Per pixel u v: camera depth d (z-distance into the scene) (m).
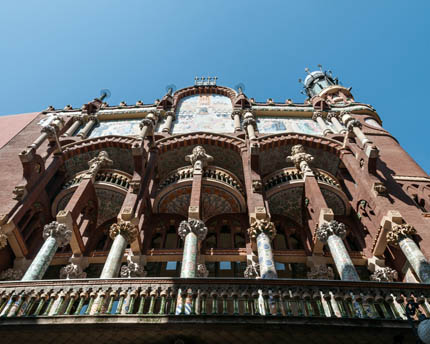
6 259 15.73
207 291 9.56
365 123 23.98
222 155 20.98
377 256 15.55
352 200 18.45
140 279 9.86
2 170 19.00
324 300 9.80
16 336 8.79
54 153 19.86
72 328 8.62
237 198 18.28
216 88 28.78
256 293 9.48
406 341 8.69
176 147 20.64
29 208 16.69
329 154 20.28
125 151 20.89
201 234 13.59
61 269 15.85
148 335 8.72
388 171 18.80
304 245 17.41
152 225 18.30
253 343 8.88
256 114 24.81
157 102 26.23
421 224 14.45
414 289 9.70
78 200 16.27
